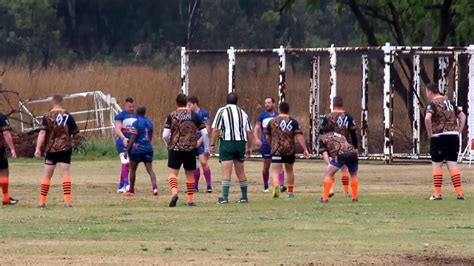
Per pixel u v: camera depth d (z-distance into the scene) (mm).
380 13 113688
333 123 56906
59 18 192375
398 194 61594
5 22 186750
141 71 120250
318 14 196500
